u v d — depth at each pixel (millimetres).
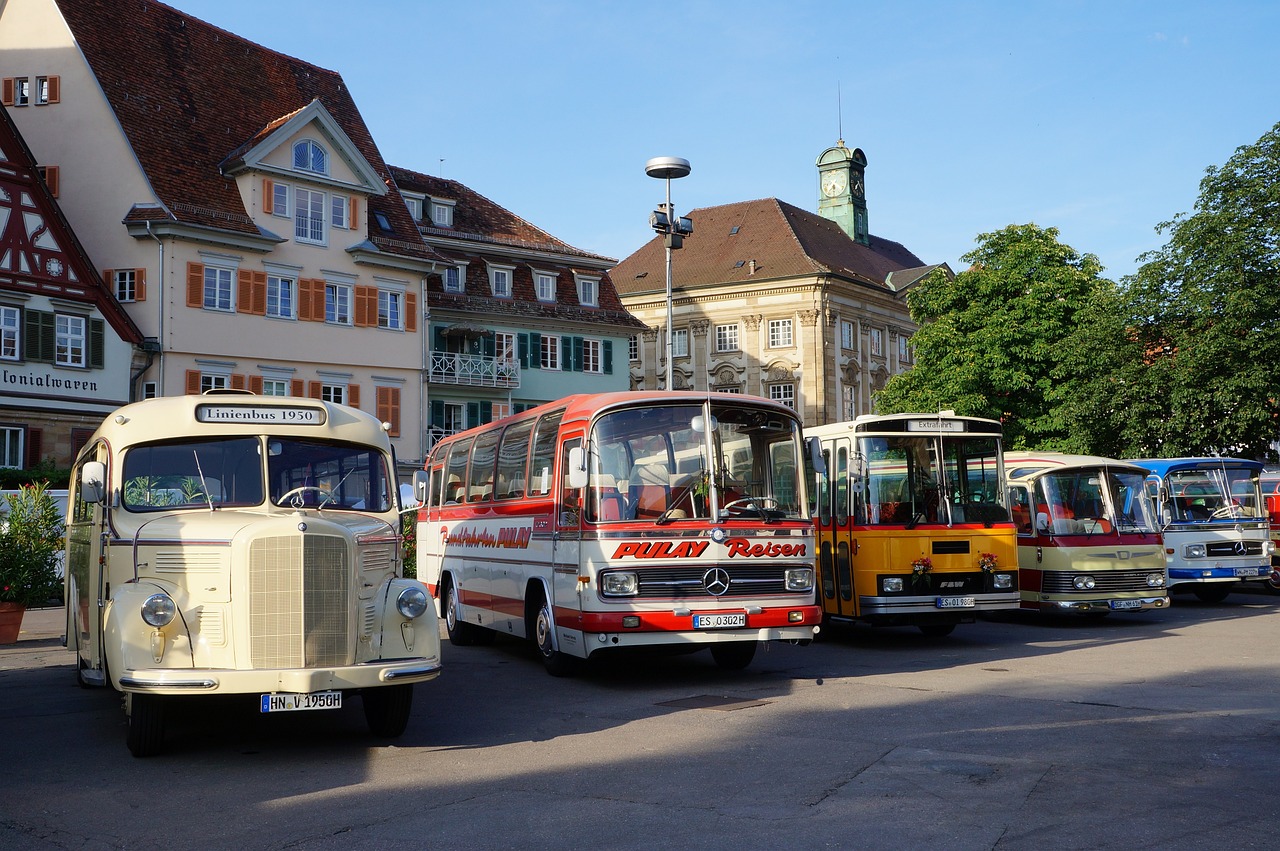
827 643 17578
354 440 10859
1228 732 9430
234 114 46688
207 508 10117
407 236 49969
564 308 57688
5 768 8977
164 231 40500
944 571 16672
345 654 9148
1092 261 39750
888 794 7590
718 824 6969
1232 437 29547
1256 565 23812
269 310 43969
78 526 11820
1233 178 30891
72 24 42750
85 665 10875
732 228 79938
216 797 7973
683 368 77562
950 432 17172
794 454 13586
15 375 36188
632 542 12656
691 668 14766
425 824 7137
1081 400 32906
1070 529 19438
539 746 9586
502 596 15930
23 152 37031
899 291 82062
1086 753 8734
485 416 54312
